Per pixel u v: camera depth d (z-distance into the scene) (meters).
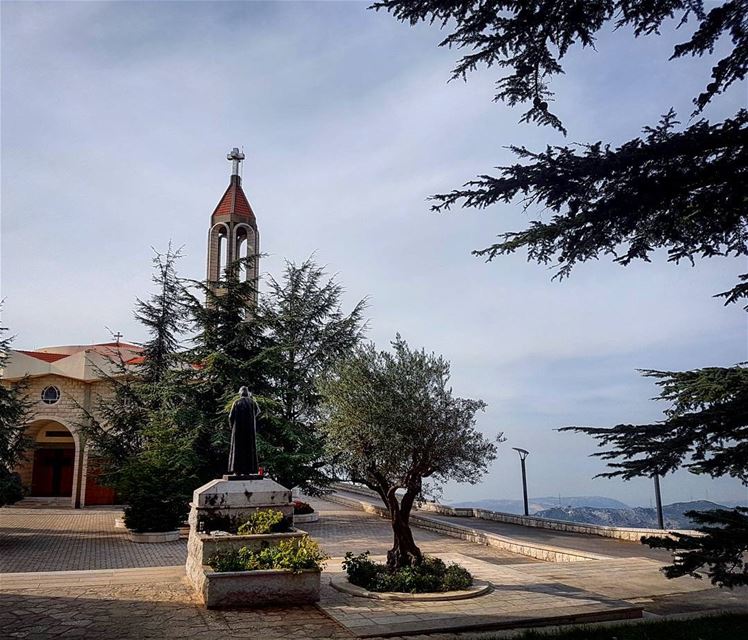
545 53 8.06
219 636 9.31
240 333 27.97
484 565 15.36
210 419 25.94
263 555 11.74
